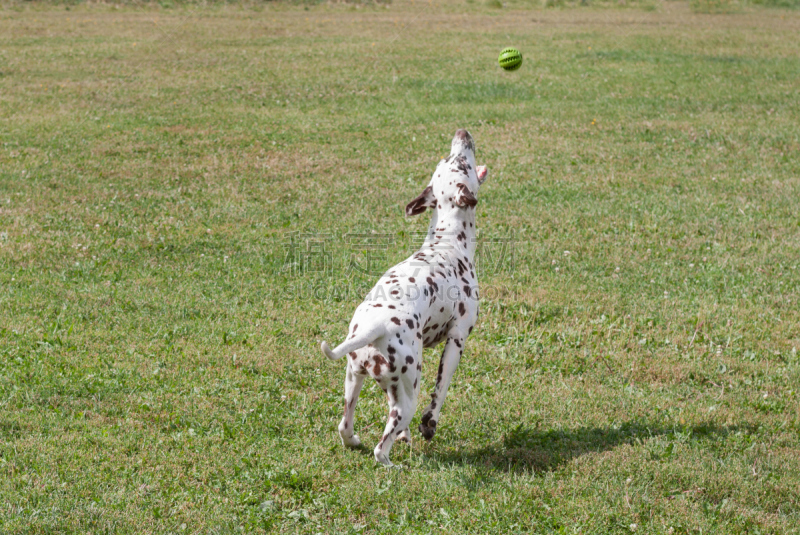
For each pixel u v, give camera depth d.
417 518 5.30
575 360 7.93
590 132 17.19
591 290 9.59
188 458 5.88
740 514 5.37
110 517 5.07
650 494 5.61
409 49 26.62
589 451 6.18
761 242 11.23
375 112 18.86
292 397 6.96
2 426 6.22
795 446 6.38
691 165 15.01
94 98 19.75
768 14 36.94
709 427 6.60
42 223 11.45
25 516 5.03
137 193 12.95
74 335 7.98
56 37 28.16
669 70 23.50
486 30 30.91
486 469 5.93
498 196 13.04
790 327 8.68
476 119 18.23
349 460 5.95
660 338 8.41
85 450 5.91
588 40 28.52
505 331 8.52
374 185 13.56
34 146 15.65
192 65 23.91
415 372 5.70
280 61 24.62
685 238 11.36
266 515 5.24
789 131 17.16
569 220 11.97
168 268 9.98
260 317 8.68
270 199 12.84
